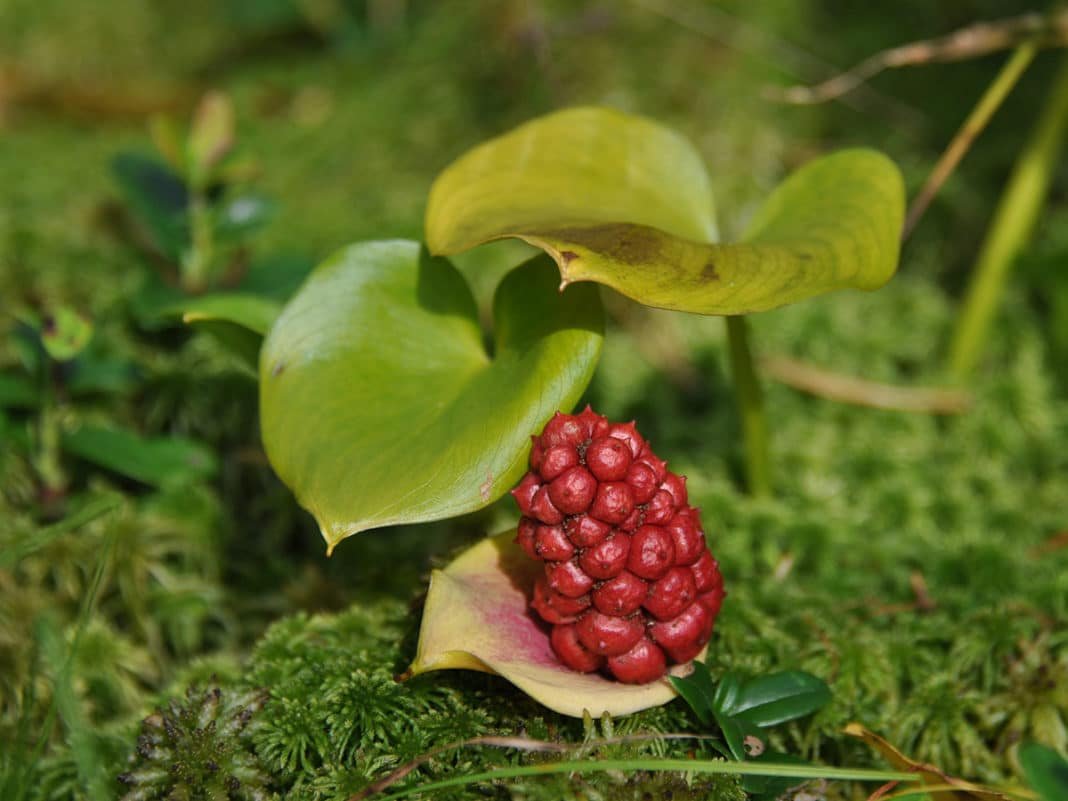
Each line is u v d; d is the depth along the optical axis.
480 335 0.25
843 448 0.33
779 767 0.22
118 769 0.24
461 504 0.22
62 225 0.36
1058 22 0.27
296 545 0.30
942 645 0.26
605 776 0.22
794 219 0.24
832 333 0.34
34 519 0.29
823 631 0.26
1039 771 0.23
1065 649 0.26
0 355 0.31
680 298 0.21
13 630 0.27
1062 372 0.34
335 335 0.24
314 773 0.23
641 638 0.22
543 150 0.25
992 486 0.32
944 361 0.34
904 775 0.22
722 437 0.32
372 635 0.25
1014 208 0.32
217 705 0.23
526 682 0.22
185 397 0.31
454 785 0.22
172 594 0.28
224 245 0.32
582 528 0.22
